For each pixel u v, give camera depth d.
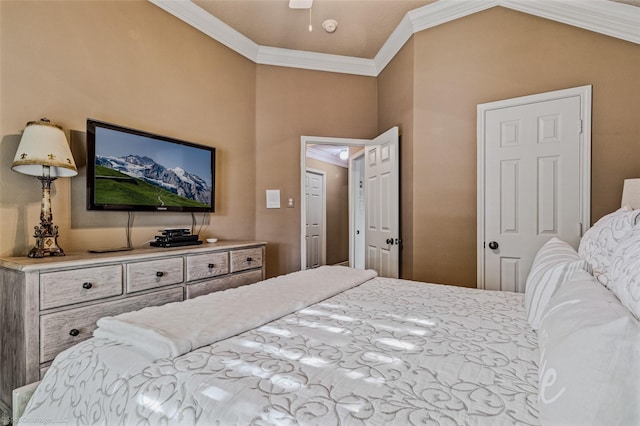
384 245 3.23
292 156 3.50
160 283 2.00
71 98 2.02
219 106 3.03
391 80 3.31
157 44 2.52
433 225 2.76
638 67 2.08
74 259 1.63
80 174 2.05
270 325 1.09
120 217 2.26
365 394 0.67
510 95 2.47
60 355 0.94
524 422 0.58
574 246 2.25
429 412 0.61
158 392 0.71
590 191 2.20
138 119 2.39
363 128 3.67
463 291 1.58
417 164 2.83
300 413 0.61
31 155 1.65
